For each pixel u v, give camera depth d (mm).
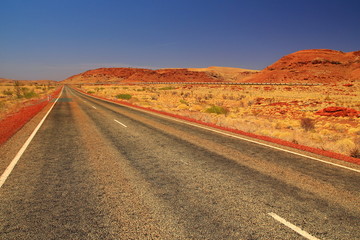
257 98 39531
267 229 2977
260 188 4238
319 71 144250
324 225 3096
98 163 5547
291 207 3562
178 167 5344
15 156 6020
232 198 3830
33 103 26359
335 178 4789
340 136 11758
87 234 2822
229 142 7996
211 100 39656
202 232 2889
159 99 40750
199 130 10344
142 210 3404
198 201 3711
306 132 12812
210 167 5367
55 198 3742
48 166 5285
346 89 66062
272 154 6535
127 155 6258
